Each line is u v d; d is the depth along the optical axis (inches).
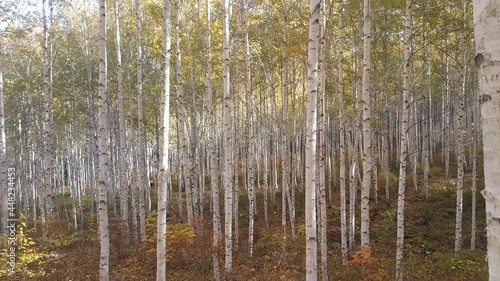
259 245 495.5
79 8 777.6
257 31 548.4
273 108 748.0
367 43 308.2
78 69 795.4
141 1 702.5
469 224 526.0
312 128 186.9
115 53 752.3
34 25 594.2
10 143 976.9
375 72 577.3
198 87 717.3
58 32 775.7
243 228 604.1
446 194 650.8
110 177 933.2
